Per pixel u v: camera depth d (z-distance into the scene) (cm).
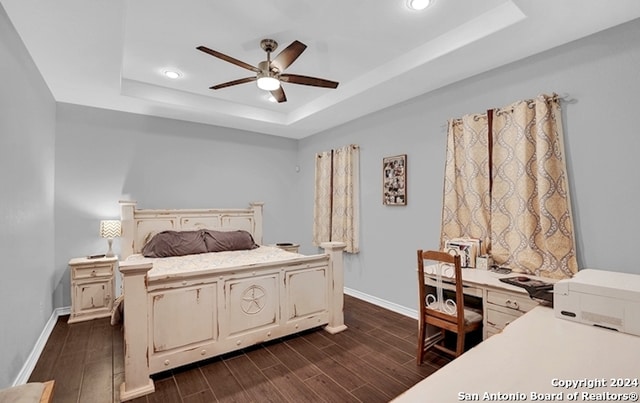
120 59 260
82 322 328
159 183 421
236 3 216
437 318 231
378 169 391
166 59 299
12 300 203
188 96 385
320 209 490
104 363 244
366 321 333
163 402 195
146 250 366
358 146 423
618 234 211
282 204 540
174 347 223
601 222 218
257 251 400
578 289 156
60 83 309
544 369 111
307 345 274
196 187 451
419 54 273
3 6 189
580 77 227
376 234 393
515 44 236
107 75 291
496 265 269
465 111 298
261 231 480
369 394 204
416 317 341
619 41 210
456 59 261
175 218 418
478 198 283
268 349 266
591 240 223
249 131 501
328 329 302
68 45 236
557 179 235
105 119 385
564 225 232
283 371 231
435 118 325
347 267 436
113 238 384
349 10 223
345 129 450
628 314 142
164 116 420
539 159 239
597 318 150
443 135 317
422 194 337
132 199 401
